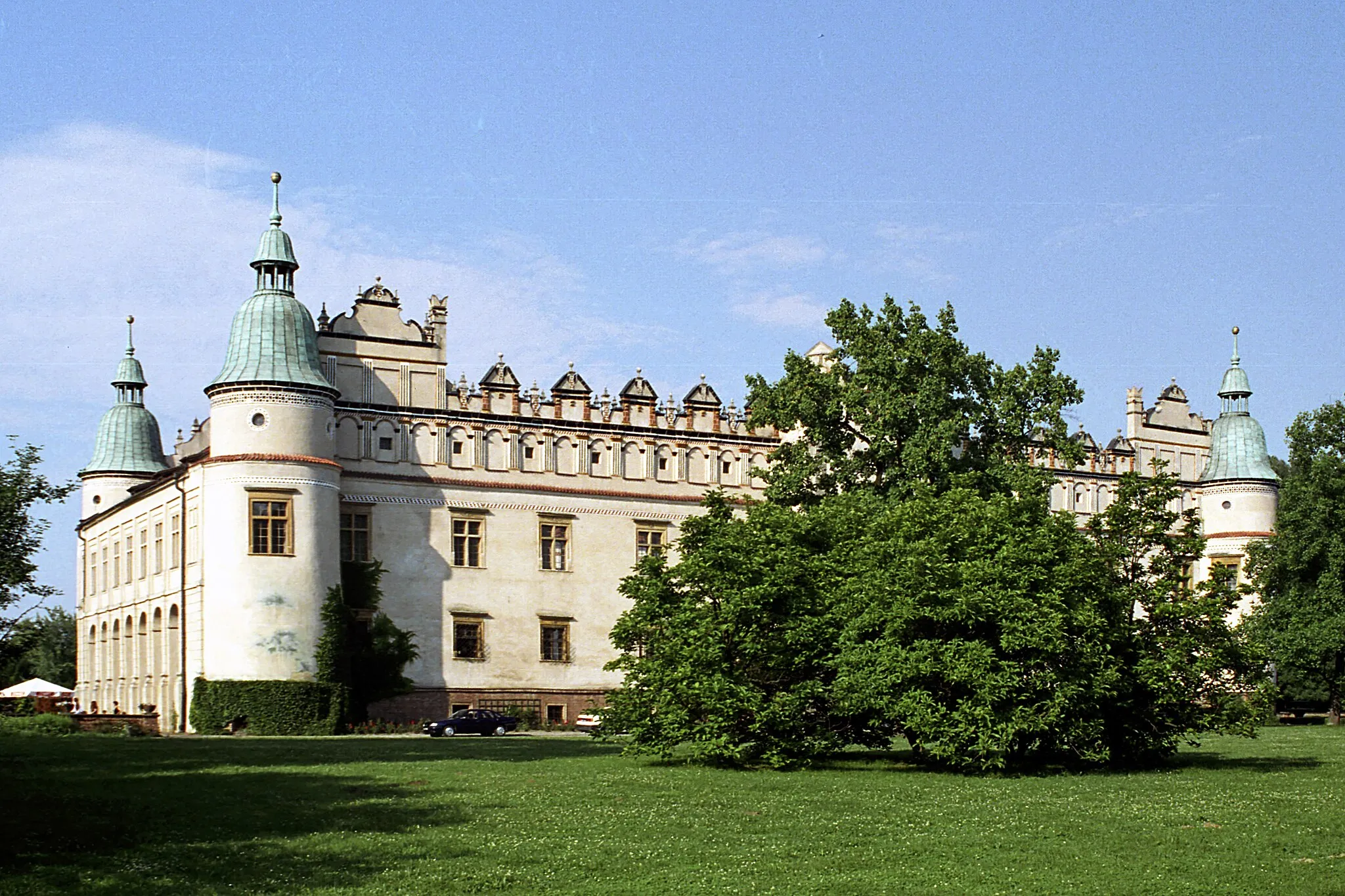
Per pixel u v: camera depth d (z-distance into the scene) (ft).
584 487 257.14
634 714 137.80
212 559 219.82
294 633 218.59
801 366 231.09
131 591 270.05
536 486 252.62
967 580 127.65
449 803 99.71
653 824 90.68
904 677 126.31
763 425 234.17
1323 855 81.97
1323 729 226.79
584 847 81.71
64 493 119.14
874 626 131.23
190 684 226.17
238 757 139.44
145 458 306.35
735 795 106.93
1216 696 136.98
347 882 71.82
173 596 241.55
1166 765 136.98
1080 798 106.73
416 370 246.06
